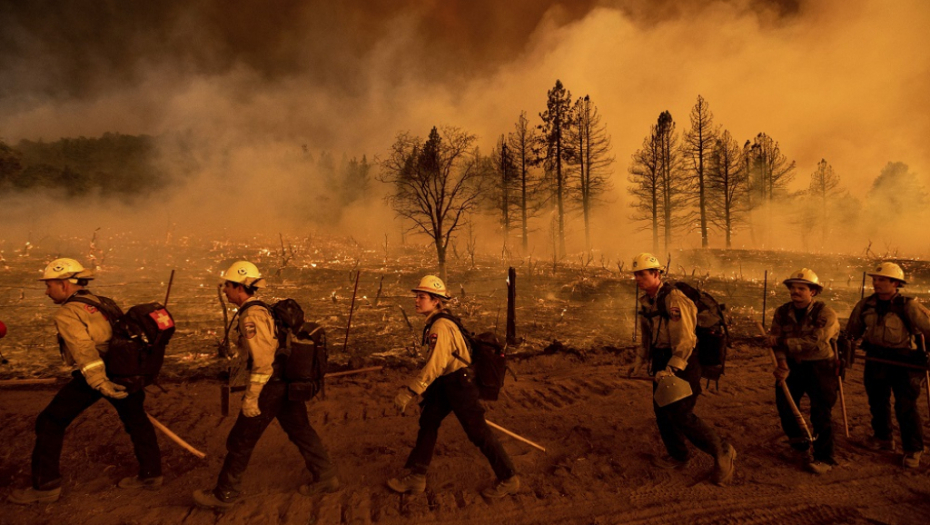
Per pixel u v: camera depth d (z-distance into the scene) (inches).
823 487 174.6
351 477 174.9
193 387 253.0
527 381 285.7
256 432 149.3
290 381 151.9
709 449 172.1
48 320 357.1
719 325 174.1
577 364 318.7
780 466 189.8
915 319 187.0
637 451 200.5
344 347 309.1
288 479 172.4
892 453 200.8
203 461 183.0
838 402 261.3
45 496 151.5
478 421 159.2
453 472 180.2
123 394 147.3
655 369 177.0
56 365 265.3
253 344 142.3
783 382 193.6
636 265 181.8
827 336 183.3
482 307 458.0
